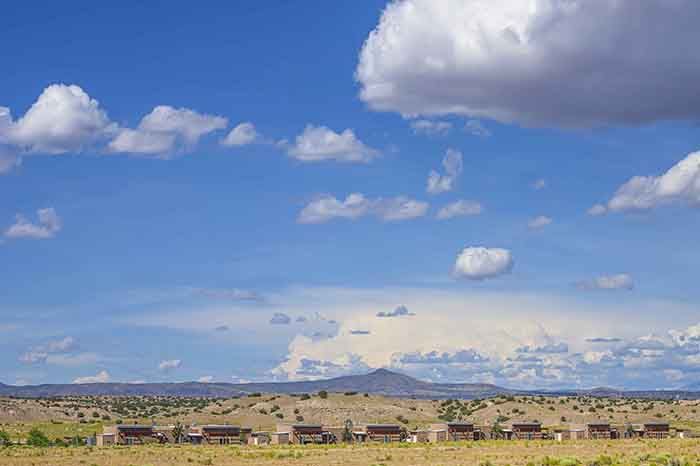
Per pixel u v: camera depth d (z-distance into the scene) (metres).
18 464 133.75
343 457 144.62
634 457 131.25
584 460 127.31
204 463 134.50
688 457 130.38
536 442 195.88
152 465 131.88
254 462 136.50
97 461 138.88
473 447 174.50
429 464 125.00
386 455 147.25
